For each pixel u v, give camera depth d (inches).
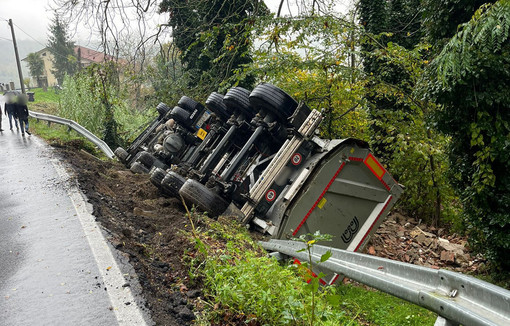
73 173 354.6
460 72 280.8
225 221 257.0
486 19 261.6
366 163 267.4
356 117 486.6
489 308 84.4
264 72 438.6
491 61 274.4
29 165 402.6
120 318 135.0
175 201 325.1
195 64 700.0
